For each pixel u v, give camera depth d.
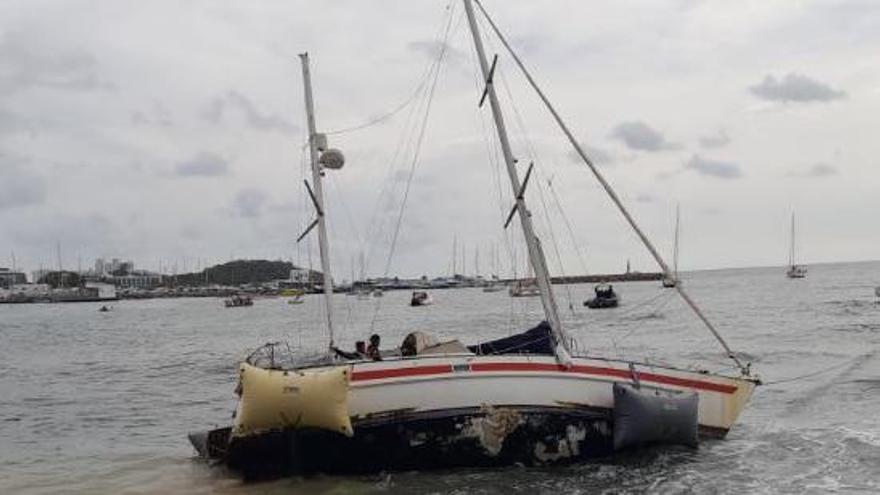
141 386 35.91
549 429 14.90
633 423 14.78
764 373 30.55
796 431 18.34
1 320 136.12
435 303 135.75
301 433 14.15
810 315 65.56
